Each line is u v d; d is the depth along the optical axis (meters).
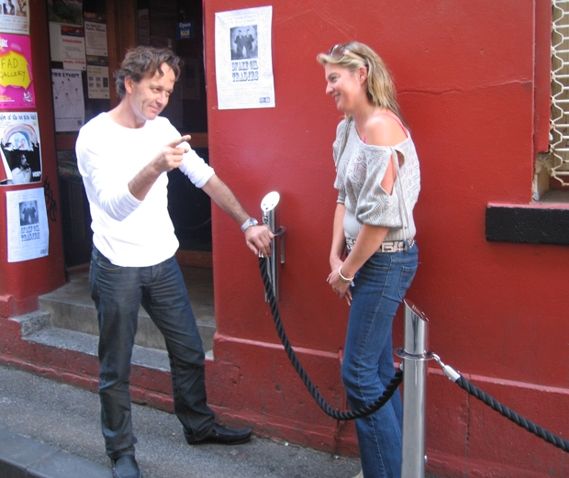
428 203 2.85
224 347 3.47
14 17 4.25
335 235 2.82
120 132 2.79
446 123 2.77
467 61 2.70
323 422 3.26
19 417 3.73
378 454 2.61
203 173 3.00
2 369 4.41
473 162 2.75
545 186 2.87
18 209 4.38
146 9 4.96
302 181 3.14
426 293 2.91
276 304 2.96
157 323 3.13
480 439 2.91
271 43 3.10
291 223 3.19
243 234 3.34
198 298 4.39
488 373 2.86
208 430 3.31
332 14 2.94
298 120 3.10
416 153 2.68
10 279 4.40
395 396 2.84
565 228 2.59
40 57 4.46
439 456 3.00
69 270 5.00
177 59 2.80
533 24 2.58
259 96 3.17
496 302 2.80
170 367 3.45
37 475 3.14
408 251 2.55
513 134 2.67
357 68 2.44
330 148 3.04
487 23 2.65
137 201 2.61
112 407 2.99
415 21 2.77
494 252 2.77
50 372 4.21
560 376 2.74
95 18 4.94
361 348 2.58
